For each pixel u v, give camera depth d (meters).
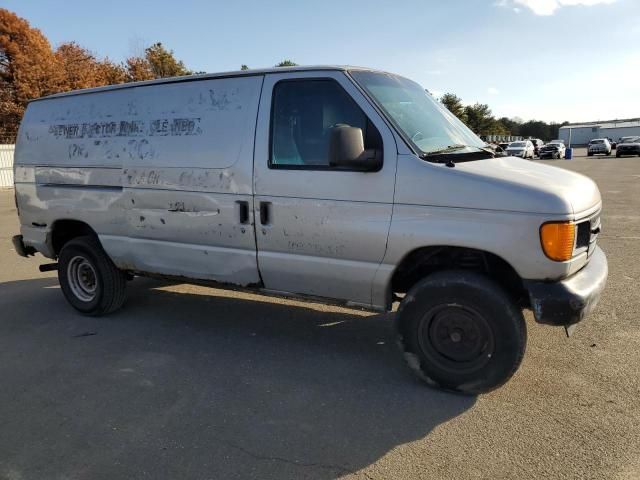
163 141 4.53
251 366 4.12
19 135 5.67
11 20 34.69
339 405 3.48
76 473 2.82
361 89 3.72
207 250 4.40
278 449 2.99
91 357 4.38
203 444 3.05
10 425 3.32
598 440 2.99
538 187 3.24
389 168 3.54
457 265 3.70
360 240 3.67
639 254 7.27
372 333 4.77
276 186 3.95
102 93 5.04
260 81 4.12
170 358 4.32
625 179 19.25
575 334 4.51
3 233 10.75
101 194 4.98
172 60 43.62
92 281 5.42
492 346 3.39
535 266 3.21
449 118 4.38
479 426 3.18
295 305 5.62
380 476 2.74
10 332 5.02
